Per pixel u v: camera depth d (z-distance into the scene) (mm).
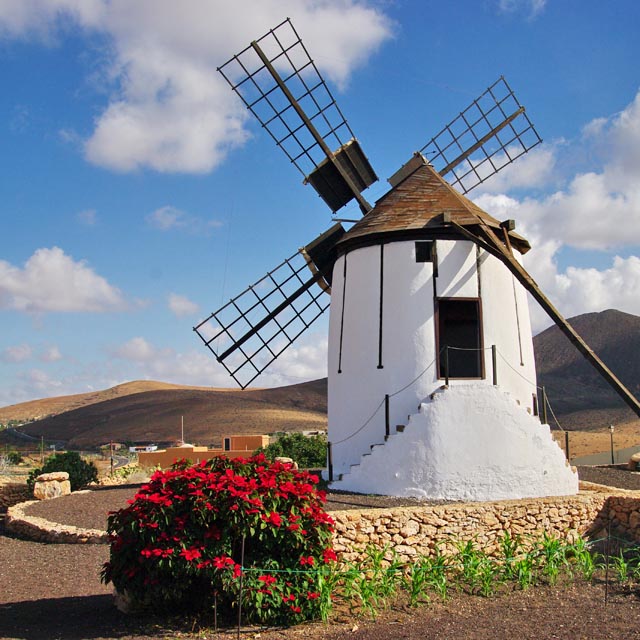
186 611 10602
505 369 19531
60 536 16375
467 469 17844
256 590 9945
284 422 87938
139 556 9969
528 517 15008
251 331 25172
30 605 11609
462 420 18031
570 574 12891
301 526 10422
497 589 12188
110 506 18953
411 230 19609
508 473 17984
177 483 10305
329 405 21031
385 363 19438
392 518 13758
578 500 15695
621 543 15164
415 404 18922
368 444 19484
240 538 10195
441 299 19297
